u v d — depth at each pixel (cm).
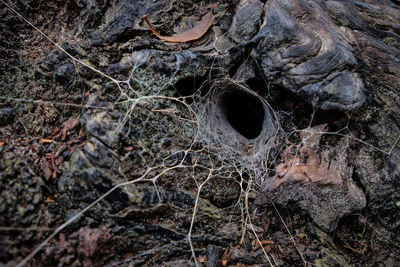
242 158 206
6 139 170
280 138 199
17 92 186
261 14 192
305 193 178
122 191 159
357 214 182
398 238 179
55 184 159
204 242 174
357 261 176
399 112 189
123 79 184
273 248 179
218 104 243
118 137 164
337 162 180
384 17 248
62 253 145
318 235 180
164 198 169
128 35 202
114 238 154
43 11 216
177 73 187
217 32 204
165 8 210
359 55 199
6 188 146
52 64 190
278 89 191
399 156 181
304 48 177
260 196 188
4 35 200
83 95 183
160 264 162
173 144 184
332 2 227
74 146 167
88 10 212
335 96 172
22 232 142
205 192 185
